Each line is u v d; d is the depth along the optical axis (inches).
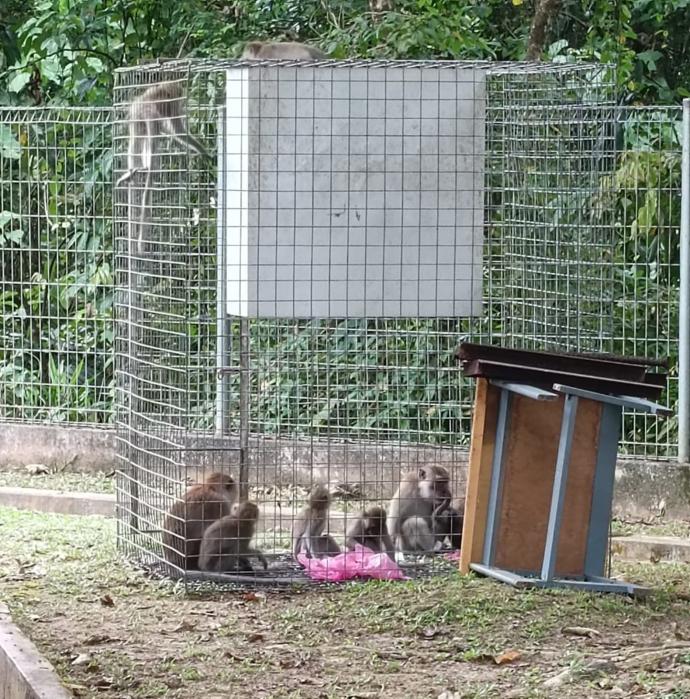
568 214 464.4
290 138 420.2
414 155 429.1
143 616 382.9
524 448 413.1
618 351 537.3
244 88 418.6
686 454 515.2
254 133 417.7
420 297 432.8
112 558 450.6
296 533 438.3
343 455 531.8
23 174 608.4
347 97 423.2
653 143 557.0
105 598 395.2
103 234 603.2
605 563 419.8
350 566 422.0
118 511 463.8
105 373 616.7
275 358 552.7
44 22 734.5
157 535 438.6
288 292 422.6
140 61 697.0
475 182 434.6
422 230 431.5
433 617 372.2
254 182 418.6
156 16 753.6
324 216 423.8
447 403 531.2
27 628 367.6
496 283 494.6
